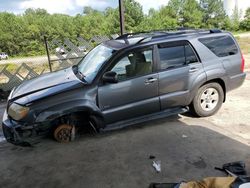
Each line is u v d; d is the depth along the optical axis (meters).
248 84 8.35
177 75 5.47
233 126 5.55
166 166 4.24
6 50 57.75
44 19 67.69
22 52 56.19
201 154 4.52
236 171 3.90
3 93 8.89
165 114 5.60
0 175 4.27
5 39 57.38
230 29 58.47
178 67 5.49
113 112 5.14
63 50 11.18
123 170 4.20
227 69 5.92
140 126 5.73
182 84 5.55
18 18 64.69
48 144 5.14
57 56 11.05
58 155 4.75
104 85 5.03
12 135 4.78
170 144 4.91
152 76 5.29
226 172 3.96
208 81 5.84
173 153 4.60
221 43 5.94
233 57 6.00
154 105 5.42
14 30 58.62
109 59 5.10
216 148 4.69
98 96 5.00
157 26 49.91
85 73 5.42
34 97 4.83
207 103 5.96
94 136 5.39
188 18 57.78
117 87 5.09
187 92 5.64
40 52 51.81
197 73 5.64
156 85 5.34
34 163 4.55
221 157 4.41
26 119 4.70
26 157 4.76
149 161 4.40
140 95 5.27
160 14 58.34
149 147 4.84
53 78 5.64
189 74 5.57
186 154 4.55
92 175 4.12
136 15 48.41
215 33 5.96
